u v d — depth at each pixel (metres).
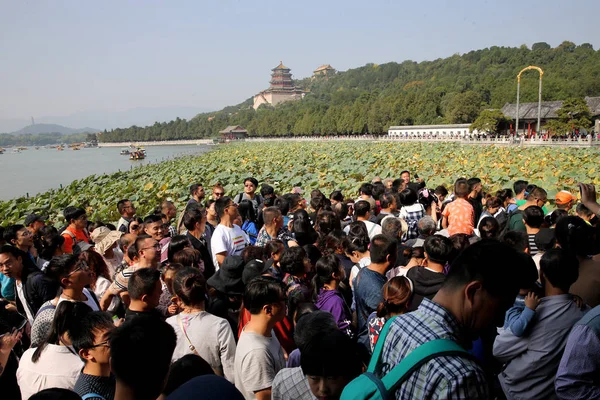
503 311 2.52
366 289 5.33
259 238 8.15
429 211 11.33
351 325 5.29
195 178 33.12
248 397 4.12
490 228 7.29
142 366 2.67
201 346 4.59
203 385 2.47
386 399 2.36
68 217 9.42
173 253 6.65
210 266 8.07
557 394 3.54
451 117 95.19
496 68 138.38
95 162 104.94
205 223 8.86
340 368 3.03
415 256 6.02
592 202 5.60
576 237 4.62
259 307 4.21
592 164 30.31
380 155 50.38
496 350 4.14
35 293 5.96
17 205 24.02
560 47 136.62
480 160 36.97
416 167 34.69
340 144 86.25
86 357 3.62
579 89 87.50
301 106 176.38
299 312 4.81
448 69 164.88
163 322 2.95
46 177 64.88
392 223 7.26
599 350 3.35
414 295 5.20
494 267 2.43
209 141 188.38
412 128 100.75
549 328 3.88
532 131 75.94
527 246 6.11
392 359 2.57
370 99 134.88
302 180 29.30
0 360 4.19
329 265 5.32
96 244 8.30
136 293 4.76
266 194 11.15
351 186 24.41
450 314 2.54
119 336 2.73
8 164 103.88
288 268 5.65
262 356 4.09
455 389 2.21
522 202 9.98
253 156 55.25
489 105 96.44
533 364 3.92
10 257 6.23
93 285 6.58
